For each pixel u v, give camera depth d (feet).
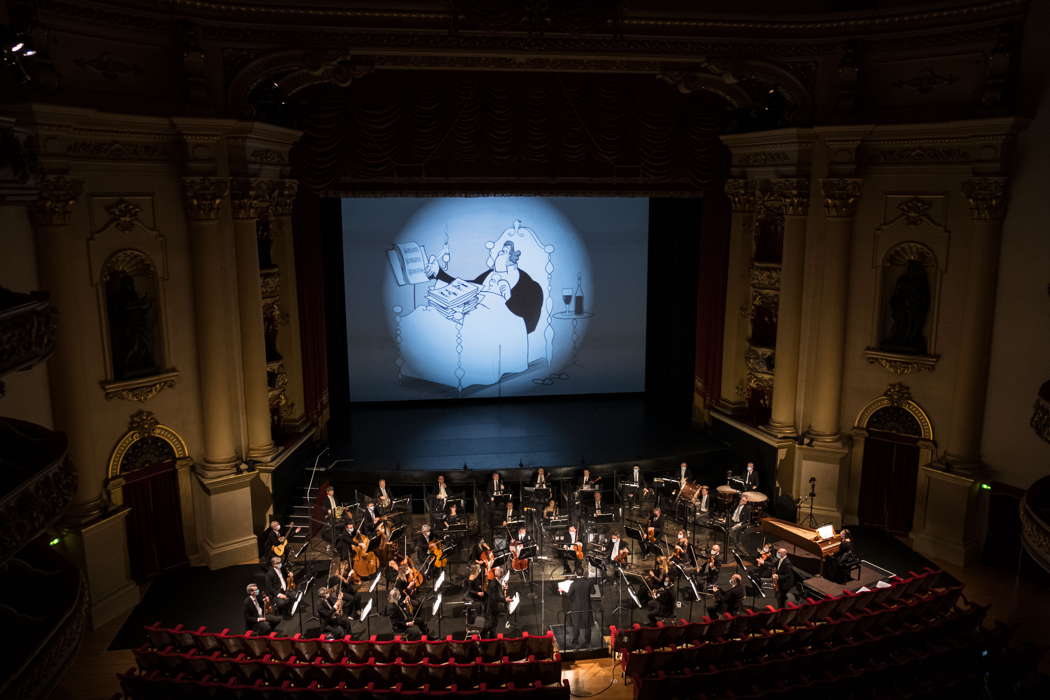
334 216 66.13
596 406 73.10
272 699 35.45
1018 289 48.16
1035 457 48.57
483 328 71.26
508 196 64.95
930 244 50.93
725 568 50.88
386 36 49.34
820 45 51.96
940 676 38.68
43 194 39.45
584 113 58.80
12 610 23.99
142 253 45.62
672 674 37.60
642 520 55.77
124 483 46.78
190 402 49.55
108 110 42.06
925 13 48.39
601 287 72.13
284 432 58.34
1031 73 45.85
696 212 67.92
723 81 54.60
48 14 39.58
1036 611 46.16
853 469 56.54
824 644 40.09
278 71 48.67
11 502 21.52
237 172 48.21
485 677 36.86
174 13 44.78
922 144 50.08
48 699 38.52
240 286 50.24
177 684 35.58
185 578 49.52
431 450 62.03
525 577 49.37
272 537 48.44
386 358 70.90
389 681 36.76
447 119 57.41
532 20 49.62
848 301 54.34
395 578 47.16
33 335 22.84
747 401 63.82
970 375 50.16
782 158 55.11
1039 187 46.47
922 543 53.31
